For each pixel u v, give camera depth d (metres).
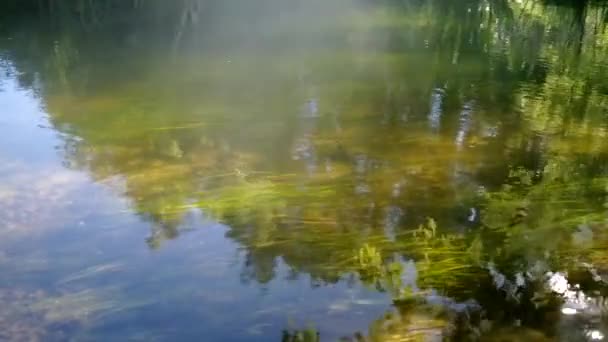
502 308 3.69
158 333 3.54
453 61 11.07
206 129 7.26
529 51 12.01
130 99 8.72
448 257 4.25
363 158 6.24
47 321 3.64
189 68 10.75
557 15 16.41
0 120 7.73
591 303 3.71
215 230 4.71
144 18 17.00
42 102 8.60
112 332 3.55
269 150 6.53
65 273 4.14
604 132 7.00
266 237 4.59
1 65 11.06
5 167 6.02
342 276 4.07
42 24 15.67
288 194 5.34
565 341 3.41
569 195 5.23
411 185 5.52
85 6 18.30
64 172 5.91
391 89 9.11
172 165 6.10
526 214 4.88
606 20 15.39
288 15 17.56
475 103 8.30
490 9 17.83
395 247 4.41
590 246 4.34
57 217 4.95
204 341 3.48
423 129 7.17
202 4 19.59
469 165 5.99
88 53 12.14
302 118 7.68
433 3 19.22
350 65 10.80
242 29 15.19
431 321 3.60
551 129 7.14
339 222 4.82
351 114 7.82
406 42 13.05
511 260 4.20
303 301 3.81
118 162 6.19
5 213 5.00
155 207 5.12
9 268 4.20
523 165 5.99
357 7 18.94
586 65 10.68
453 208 5.03
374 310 3.71
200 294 3.90
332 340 3.46
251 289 3.94
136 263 4.26
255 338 3.49
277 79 9.81
